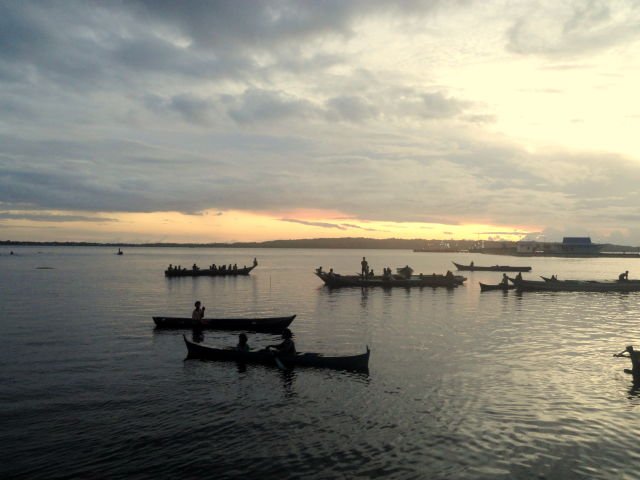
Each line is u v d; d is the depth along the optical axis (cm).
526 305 4484
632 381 1967
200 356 2344
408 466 1273
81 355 2411
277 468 1265
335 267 13288
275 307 4344
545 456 1323
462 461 1298
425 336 2917
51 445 1391
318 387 1895
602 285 5769
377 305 4475
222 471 1250
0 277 8256
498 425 1523
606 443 1401
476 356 2388
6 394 1811
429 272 11000
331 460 1305
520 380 1980
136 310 4122
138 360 2312
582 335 2952
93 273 9525
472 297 5203
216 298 5091
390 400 1747
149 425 1530
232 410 1656
